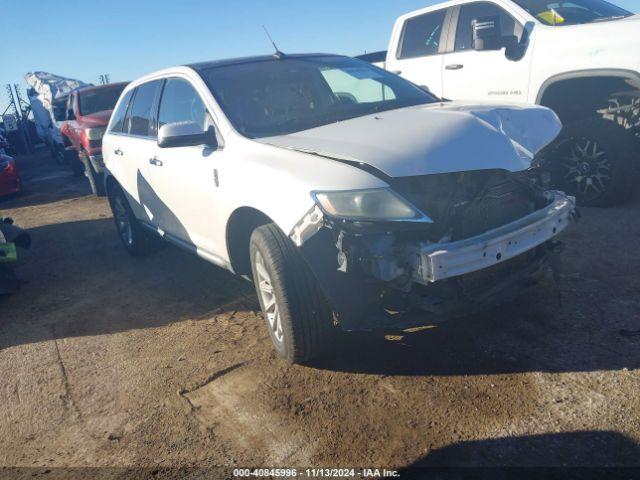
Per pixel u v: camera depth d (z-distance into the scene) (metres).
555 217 3.15
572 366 3.03
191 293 4.93
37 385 3.64
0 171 11.61
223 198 3.63
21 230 5.78
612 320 3.44
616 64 5.13
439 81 6.82
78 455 2.87
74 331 4.45
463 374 3.09
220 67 4.32
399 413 2.84
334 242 2.83
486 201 3.01
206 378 3.42
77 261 6.45
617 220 5.17
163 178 4.56
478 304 2.98
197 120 4.14
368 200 2.71
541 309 3.68
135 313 4.65
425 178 2.87
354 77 4.45
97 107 12.41
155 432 2.96
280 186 3.05
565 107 5.85
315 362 3.40
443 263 2.65
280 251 3.08
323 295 3.09
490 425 2.66
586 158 5.53
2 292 5.31
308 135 3.42
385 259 2.74
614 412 2.63
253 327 4.05
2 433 3.16
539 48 5.69
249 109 3.90
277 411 2.99
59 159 17.92
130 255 6.36
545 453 2.44
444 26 6.75
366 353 3.43
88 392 3.46
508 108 3.47
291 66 4.40
